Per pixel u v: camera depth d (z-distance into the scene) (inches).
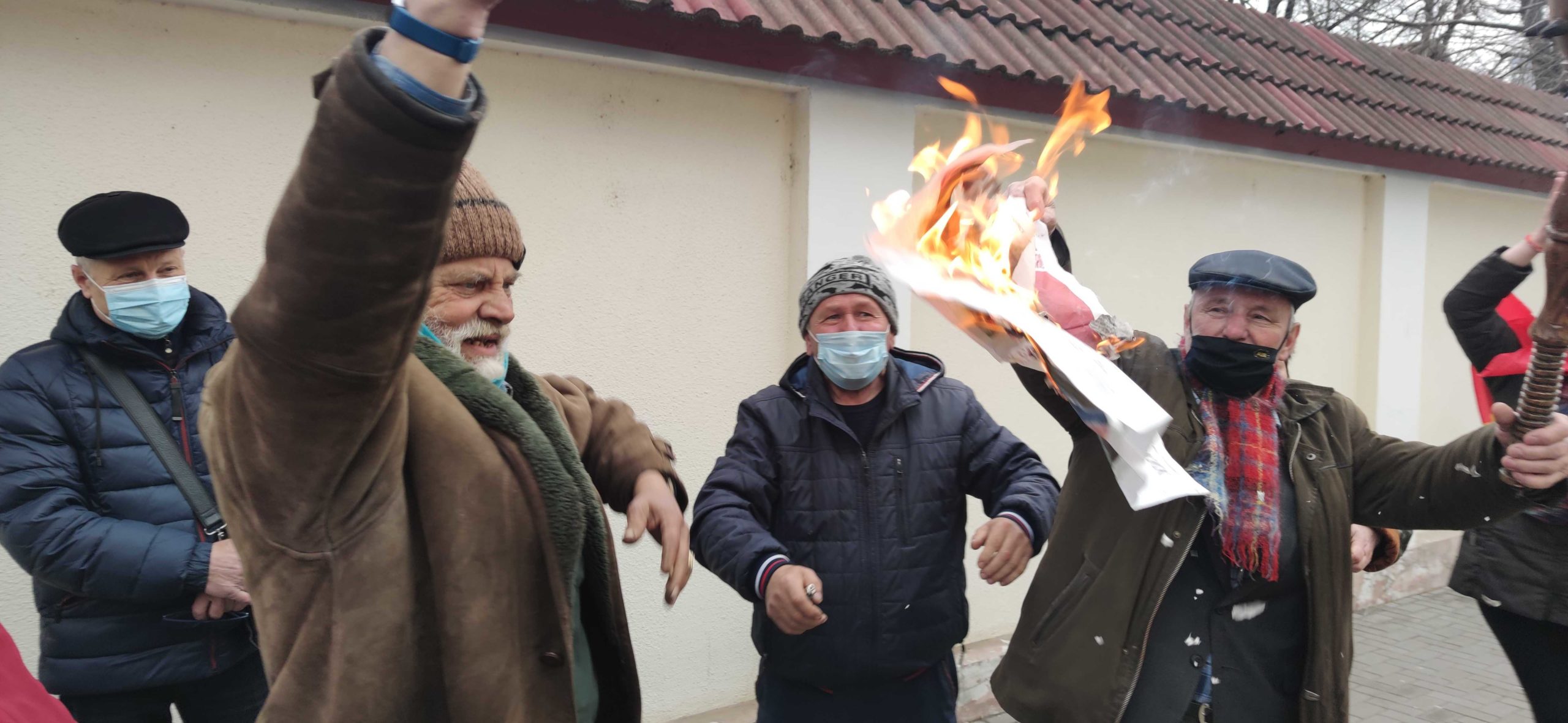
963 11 142.3
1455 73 243.0
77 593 69.0
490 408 40.6
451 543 37.8
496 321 45.8
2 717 32.5
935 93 129.8
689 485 120.9
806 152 122.9
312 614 35.2
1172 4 194.7
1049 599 73.9
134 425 73.6
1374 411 188.5
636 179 115.0
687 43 109.2
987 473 81.4
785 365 127.7
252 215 95.7
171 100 91.4
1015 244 61.1
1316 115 170.1
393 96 26.0
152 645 73.0
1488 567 100.9
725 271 122.1
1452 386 206.5
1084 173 152.4
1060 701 69.7
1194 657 67.7
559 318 110.9
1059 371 51.7
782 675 79.2
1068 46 150.2
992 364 145.6
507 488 39.7
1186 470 68.1
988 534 70.6
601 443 53.6
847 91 124.5
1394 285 188.1
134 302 72.7
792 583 66.0
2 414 69.6
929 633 77.9
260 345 29.3
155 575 68.8
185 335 78.7
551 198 109.7
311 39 98.0
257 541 35.2
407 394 38.2
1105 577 69.2
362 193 27.0
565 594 41.2
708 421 122.0
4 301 85.2
